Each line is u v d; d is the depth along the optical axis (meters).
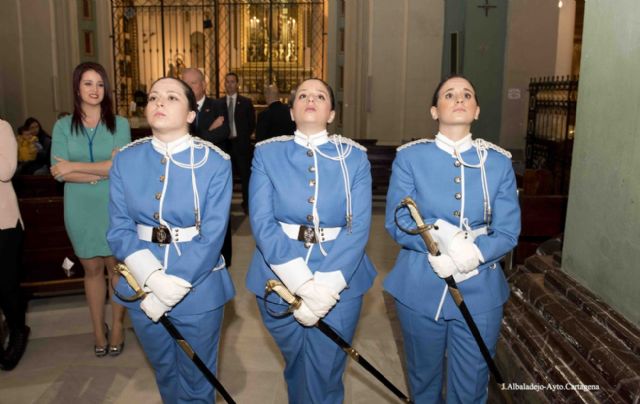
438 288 2.33
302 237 2.33
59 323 3.95
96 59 11.30
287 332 2.42
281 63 14.16
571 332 2.46
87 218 3.26
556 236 3.83
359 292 2.40
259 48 14.27
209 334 2.35
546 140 7.39
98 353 3.45
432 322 2.36
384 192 8.72
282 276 2.24
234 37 14.38
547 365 2.47
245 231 6.50
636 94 2.24
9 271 3.26
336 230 2.36
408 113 9.30
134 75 13.63
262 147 2.43
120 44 13.02
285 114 6.97
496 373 2.34
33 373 3.25
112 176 2.37
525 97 8.08
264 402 3.00
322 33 13.28
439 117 2.35
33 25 9.88
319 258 2.33
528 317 2.83
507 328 2.89
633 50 2.25
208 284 2.33
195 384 2.40
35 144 7.55
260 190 2.37
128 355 3.47
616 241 2.39
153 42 14.70
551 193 4.23
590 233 2.61
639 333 2.22
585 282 2.66
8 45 9.77
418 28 9.14
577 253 2.73
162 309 2.18
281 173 2.36
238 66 14.40
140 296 2.19
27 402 2.95
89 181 3.24
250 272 2.48
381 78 9.27
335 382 2.42
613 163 2.41
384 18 9.17
